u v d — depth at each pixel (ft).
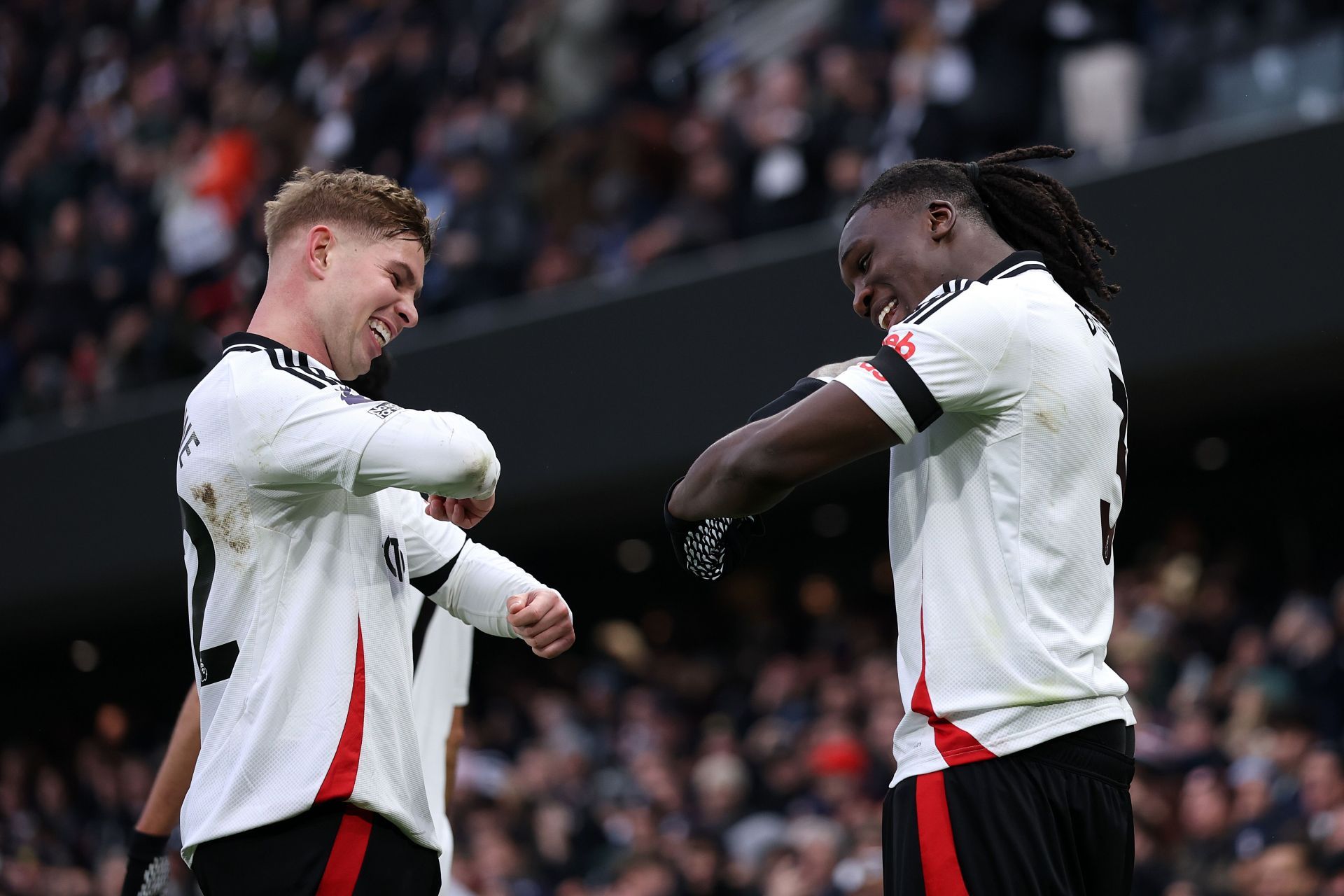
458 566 19.42
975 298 17.15
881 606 72.59
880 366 16.84
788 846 48.37
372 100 76.84
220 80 85.56
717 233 62.59
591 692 63.77
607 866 53.98
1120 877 17.19
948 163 19.07
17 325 82.17
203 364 71.41
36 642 81.35
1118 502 18.07
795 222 60.70
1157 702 50.55
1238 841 43.50
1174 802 45.75
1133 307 53.72
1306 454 63.93
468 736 64.90
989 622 16.80
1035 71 57.31
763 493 17.21
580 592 77.71
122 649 83.76
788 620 73.92
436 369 65.46
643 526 69.82
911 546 17.52
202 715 17.62
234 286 72.23
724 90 71.61
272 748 17.04
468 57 77.05
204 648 17.57
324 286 18.49
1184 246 52.95
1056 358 17.21
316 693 17.25
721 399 59.52
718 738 55.98
